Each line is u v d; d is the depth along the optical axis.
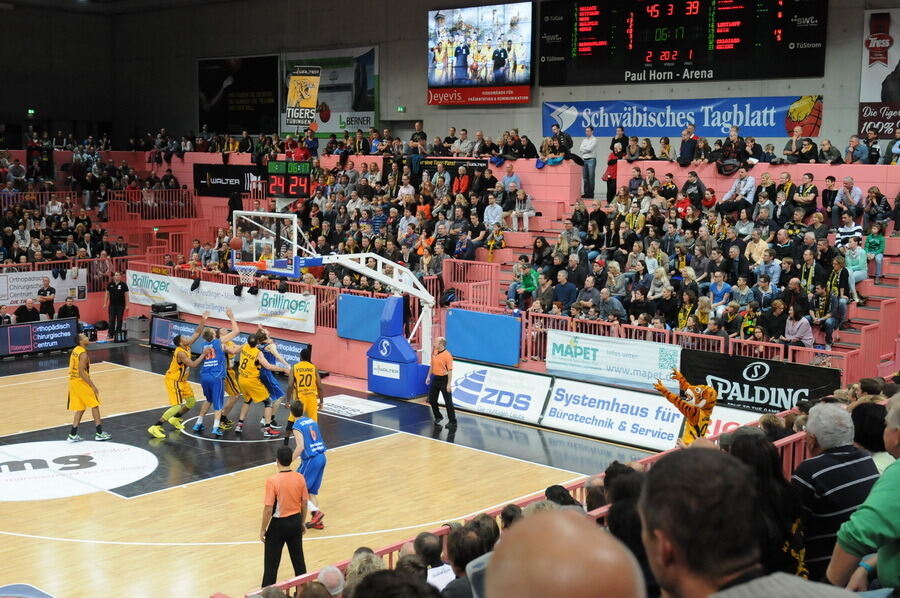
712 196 23.41
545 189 27.61
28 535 13.75
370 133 32.53
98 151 38.97
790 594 1.83
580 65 29.19
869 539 3.60
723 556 1.88
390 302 22.28
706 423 11.73
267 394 18.97
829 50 24.84
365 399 22.14
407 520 14.41
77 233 31.55
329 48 36.66
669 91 27.83
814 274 19.69
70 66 42.78
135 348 27.56
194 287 27.45
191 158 37.69
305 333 25.02
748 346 18.36
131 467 16.91
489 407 20.83
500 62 30.97
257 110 39.25
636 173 25.36
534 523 1.64
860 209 21.73
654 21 27.42
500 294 25.11
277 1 38.03
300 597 6.92
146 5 41.06
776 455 4.62
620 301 21.58
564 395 19.91
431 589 3.04
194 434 19.05
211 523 14.23
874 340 18.02
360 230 26.83
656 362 19.09
